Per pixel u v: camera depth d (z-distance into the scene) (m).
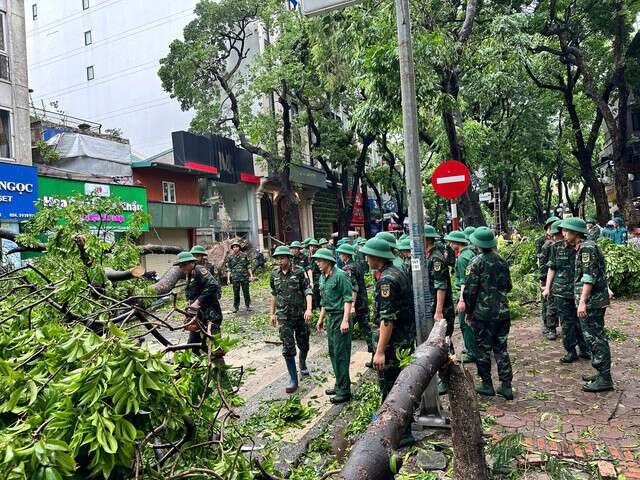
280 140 25.98
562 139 23.19
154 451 2.07
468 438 3.38
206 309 7.11
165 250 7.07
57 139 20.00
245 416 5.52
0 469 1.58
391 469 2.14
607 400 5.14
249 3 22.06
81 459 1.81
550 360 6.82
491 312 5.40
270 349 9.03
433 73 9.83
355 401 5.88
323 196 36.09
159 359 2.06
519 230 29.67
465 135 15.63
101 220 6.78
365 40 9.73
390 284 4.45
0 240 14.54
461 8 13.52
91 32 33.22
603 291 5.45
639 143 26.36
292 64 21.20
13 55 16.09
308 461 4.37
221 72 24.58
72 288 3.28
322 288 6.25
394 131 13.62
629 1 16.86
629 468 3.73
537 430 4.52
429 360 2.95
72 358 2.03
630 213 18.03
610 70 19.11
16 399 1.94
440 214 39.59
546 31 17.06
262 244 28.42
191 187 24.22
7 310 3.12
